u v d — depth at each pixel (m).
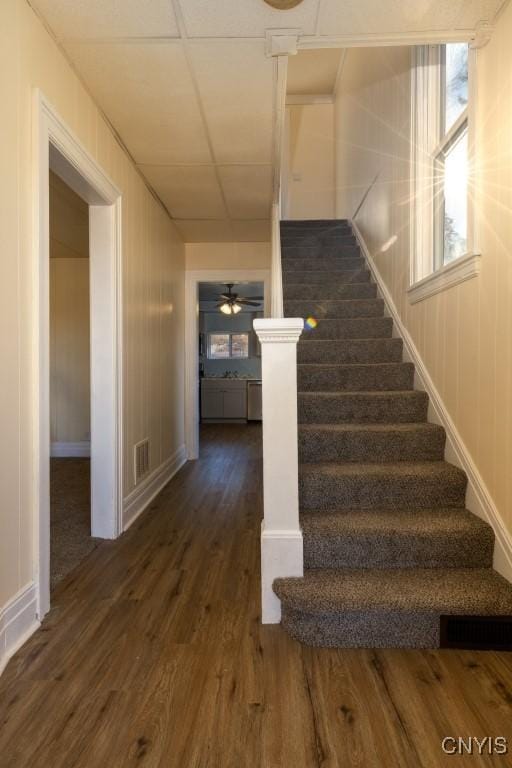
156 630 2.00
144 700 1.57
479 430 2.29
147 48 2.31
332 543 2.12
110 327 3.10
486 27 2.10
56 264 6.19
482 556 2.12
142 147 3.30
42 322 2.04
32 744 1.39
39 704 1.55
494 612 1.85
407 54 3.41
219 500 4.06
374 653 1.84
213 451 6.57
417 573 2.08
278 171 3.72
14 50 1.87
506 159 2.00
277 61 2.42
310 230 5.66
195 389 5.82
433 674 1.71
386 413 2.98
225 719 1.49
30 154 2.00
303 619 1.89
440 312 2.81
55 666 1.75
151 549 2.92
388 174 3.98
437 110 3.14
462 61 2.78
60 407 6.22
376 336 3.81
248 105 2.82
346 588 1.94
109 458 3.11
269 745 1.39
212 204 4.45
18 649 1.85
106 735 1.42
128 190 3.45
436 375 2.88
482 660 1.80
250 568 2.64
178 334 5.39
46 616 2.11
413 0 2.01
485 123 2.18
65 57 2.37
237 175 3.79
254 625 2.05
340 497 2.42
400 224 3.64
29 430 1.98
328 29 2.21
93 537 3.12
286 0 2.01
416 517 2.28
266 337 2.06
